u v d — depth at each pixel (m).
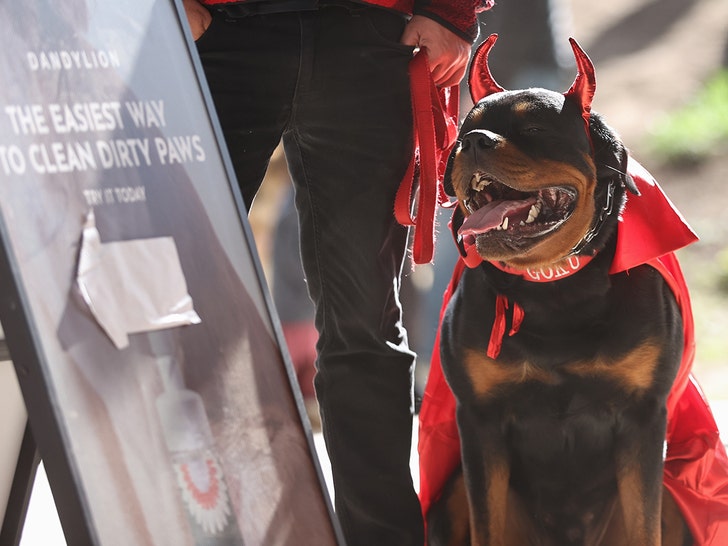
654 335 3.47
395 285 3.66
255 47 3.39
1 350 2.98
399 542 3.69
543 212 3.43
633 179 3.48
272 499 2.65
